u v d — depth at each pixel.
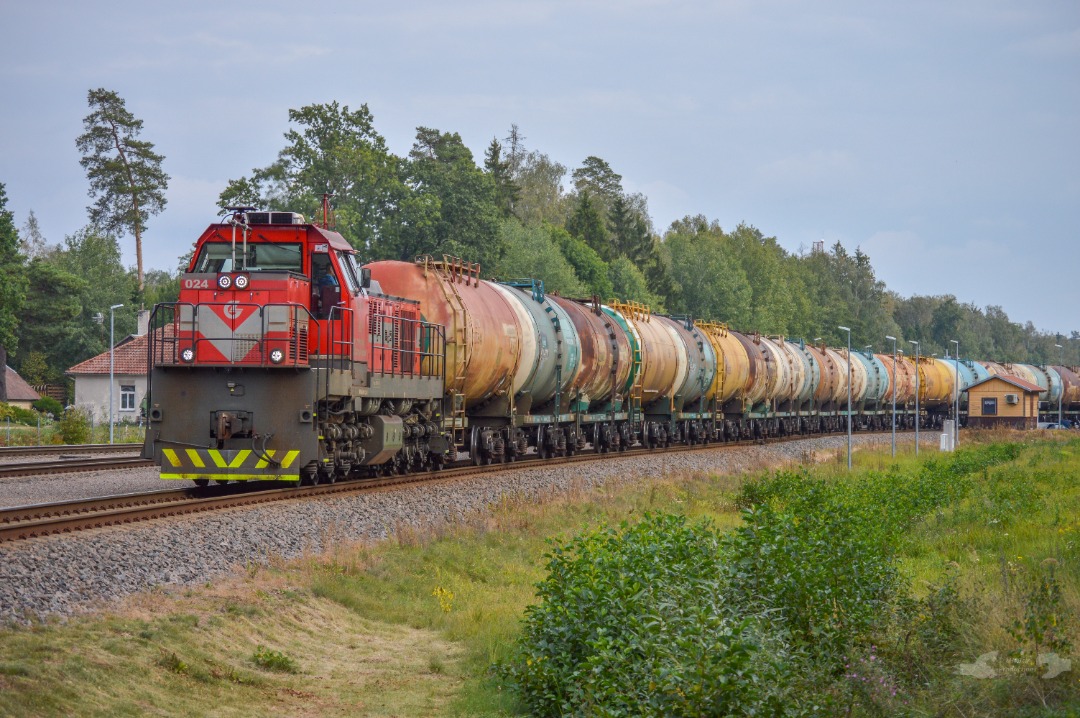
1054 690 24.47
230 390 48.69
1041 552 43.72
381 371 56.19
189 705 25.61
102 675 25.38
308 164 176.50
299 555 40.62
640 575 29.06
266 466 48.34
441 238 175.25
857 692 24.81
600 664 24.80
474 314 68.44
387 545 44.91
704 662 22.80
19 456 78.38
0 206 164.12
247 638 31.58
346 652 33.38
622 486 71.75
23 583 29.70
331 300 51.56
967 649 27.92
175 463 48.69
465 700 28.27
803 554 30.78
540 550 49.31
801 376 144.50
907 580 35.59
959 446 136.62
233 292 48.94
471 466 73.44
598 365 88.38
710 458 102.56
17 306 172.25
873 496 60.25
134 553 35.16
